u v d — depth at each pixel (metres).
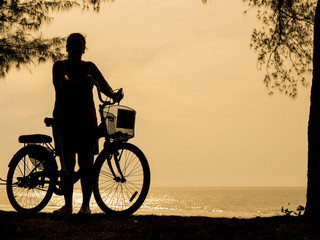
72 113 4.16
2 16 8.41
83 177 4.14
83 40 4.35
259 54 8.00
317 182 4.82
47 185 4.23
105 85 4.25
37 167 4.25
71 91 4.17
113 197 3.96
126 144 3.94
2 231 3.24
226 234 3.21
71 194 4.24
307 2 7.67
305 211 4.88
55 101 4.27
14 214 4.00
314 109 5.03
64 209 4.19
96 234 3.19
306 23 7.74
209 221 3.73
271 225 3.53
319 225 3.53
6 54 8.36
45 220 3.69
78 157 4.19
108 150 3.97
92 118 4.19
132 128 4.00
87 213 4.11
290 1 7.65
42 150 4.24
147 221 3.68
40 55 8.48
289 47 7.91
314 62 5.14
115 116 3.95
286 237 3.11
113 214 3.91
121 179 3.92
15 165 4.33
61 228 3.38
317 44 5.14
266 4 7.82
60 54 8.66
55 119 4.22
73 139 4.17
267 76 8.00
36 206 4.20
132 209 3.87
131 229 3.35
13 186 4.29
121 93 4.20
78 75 4.27
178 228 3.38
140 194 3.85
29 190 4.25
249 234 3.20
